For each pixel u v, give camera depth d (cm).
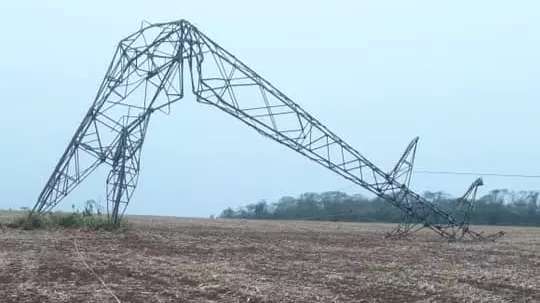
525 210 9438
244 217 9938
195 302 1293
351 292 1506
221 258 2219
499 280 1823
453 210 4784
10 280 1496
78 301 1265
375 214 8762
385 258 2470
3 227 3291
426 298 1451
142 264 1912
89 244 2566
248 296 1377
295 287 1541
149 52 3338
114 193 3434
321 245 3075
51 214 3434
